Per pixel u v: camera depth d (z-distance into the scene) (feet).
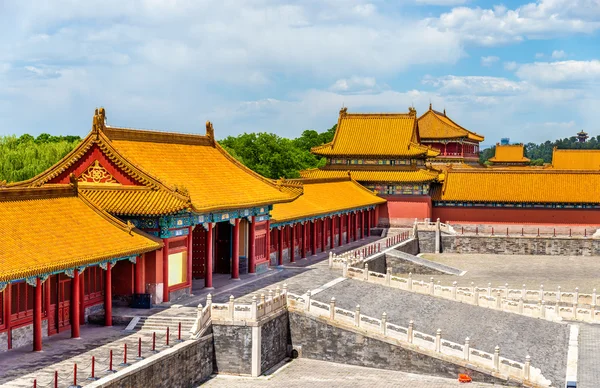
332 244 374.43
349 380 192.34
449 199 463.83
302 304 212.84
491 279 345.10
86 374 154.61
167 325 198.08
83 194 208.74
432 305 257.14
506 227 459.32
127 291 214.90
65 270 177.37
